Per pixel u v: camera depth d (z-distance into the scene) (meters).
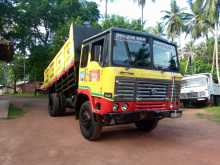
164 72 7.53
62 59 11.13
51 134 8.72
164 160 6.13
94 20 35.44
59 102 12.25
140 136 8.47
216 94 20.62
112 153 6.63
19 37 28.25
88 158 6.25
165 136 8.57
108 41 7.00
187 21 40.94
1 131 9.15
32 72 36.59
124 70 6.83
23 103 20.00
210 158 6.31
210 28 36.16
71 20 29.48
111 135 8.59
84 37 9.75
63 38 28.47
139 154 6.56
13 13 24.44
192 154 6.61
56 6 33.53
